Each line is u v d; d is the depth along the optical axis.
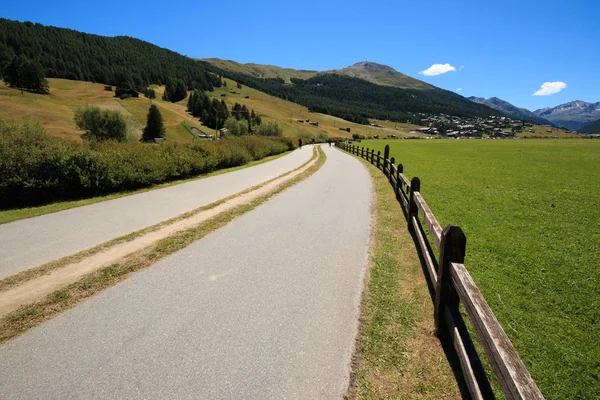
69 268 5.04
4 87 107.19
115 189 11.74
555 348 3.26
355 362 3.00
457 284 2.81
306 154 35.59
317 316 3.74
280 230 7.11
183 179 14.91
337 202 10.09
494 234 6.93
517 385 1.65
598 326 3.64
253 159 26.45
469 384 2.50
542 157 29.22
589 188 12.68
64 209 8.88
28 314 3.79
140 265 5.18
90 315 3.76
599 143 60.28
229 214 8.40
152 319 3.67
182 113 126.06
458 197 10.88
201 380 2.76
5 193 9.51
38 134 12.36
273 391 2.66
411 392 2.66
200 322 3.61
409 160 27.02
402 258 5.51
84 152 10.91
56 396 2.59
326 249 5.95
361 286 4.48
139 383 2.73
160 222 7.61
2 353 3.12
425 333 3.41
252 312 3.82
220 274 4.87
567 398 2.65
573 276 4.91
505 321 3.75
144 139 80.00
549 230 7.21
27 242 6.23
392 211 8.87
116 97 124.94
